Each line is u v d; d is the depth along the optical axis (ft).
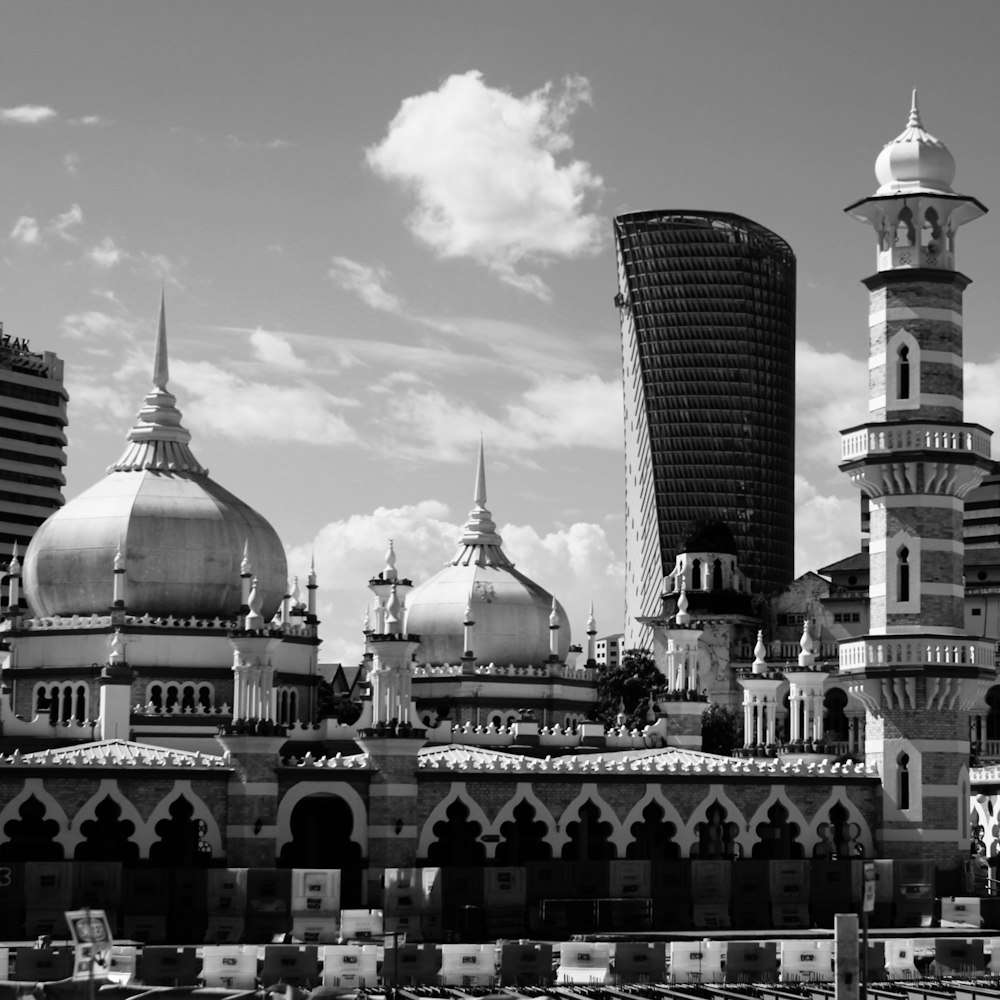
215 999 209.05
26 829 339.77
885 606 368.48
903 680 362.74
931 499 365.61
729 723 613.11
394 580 410.52
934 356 367.04
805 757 431.43
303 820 359.46
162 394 472.44
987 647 368.48
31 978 256.11
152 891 317.42
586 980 271.28
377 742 339.16
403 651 344.08
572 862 344.49
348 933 310.24
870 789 370.94
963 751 367.66
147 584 443.32
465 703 502.79
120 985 212.02
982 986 271.08
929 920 353.92
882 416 369.09
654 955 273.54
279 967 262.47
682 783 360.69
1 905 309.01
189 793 329.31
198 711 419.95
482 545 536.01
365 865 338.54
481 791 346.54
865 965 219.20
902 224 371.35
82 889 312.91
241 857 329.31
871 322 373.81
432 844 359.46
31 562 453.58
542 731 456.45
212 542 448.24
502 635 514.68
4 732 388.57
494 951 270.67
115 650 405.59
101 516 447.42
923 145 373.40
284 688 451.53
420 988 261.65
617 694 593.42
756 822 364.58
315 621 464.24
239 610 450.71
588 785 354.13
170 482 458.50
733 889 350.84
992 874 415.64
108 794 323.37
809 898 354.74
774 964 276.62
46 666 440.04
